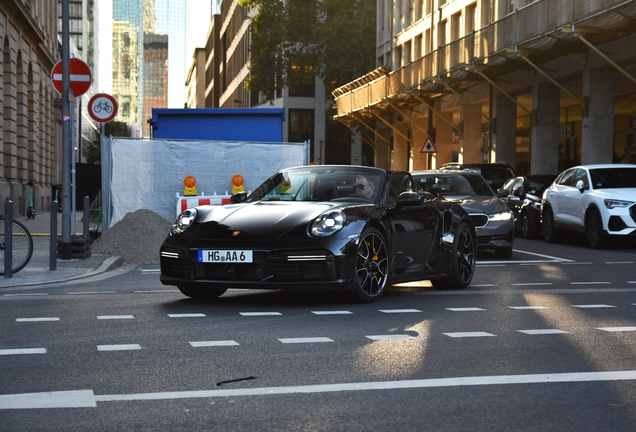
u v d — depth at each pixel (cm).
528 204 2186
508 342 638
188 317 763
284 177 966
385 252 878
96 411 434
